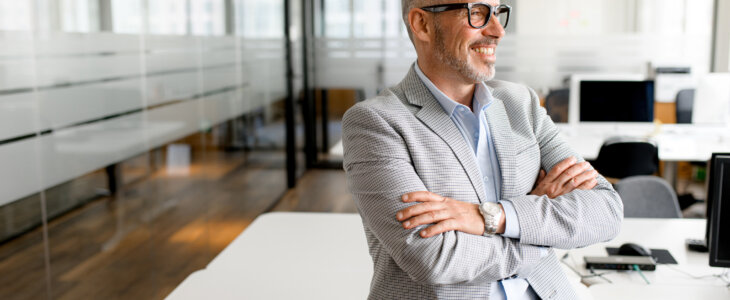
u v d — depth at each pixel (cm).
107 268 323
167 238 399
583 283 238
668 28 737
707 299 217
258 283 239
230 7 529
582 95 529
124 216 341
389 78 762
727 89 532
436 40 150
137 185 357
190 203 438
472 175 151
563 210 151
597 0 744
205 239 468
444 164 150
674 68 660
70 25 291
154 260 378
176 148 415
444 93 156
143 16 366
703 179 652
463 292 147
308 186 714
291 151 698
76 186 297
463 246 144
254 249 280
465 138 156
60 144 284
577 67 736
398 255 146
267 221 325
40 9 268
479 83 156
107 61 324
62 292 286
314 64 770
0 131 246
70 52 290
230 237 523
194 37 450
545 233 148
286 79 689
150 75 376
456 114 155
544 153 172
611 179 520
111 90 329
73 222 294
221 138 505
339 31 761
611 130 545
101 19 318
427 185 150
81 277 300
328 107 777
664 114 666
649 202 331
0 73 244
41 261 271
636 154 450
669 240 283
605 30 748
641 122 526
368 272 251
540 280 153
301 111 771
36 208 268
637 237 287
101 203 318
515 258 147
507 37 743
